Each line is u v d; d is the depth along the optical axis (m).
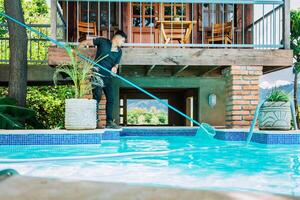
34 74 9.57
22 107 7.26
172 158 4.19
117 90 10.40
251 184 2.63
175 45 7.26
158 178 2.87
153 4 10.06
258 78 7.35
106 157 4.19
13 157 4.17
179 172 3.18
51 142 5.53
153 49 7.27
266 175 3.03
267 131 5.80
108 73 6.60
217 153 4.70
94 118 5.89
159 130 8.31
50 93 15.42
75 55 6.98
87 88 6.10
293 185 2.59
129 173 3.12
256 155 4.48
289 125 6.11
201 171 3.24
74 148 5.19
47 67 9.60
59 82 10.38
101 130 5.71
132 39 9.87
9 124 6.57
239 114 7.33
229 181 2.74
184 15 10.02
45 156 4.31
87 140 5.59
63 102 15.16
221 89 10.76
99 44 6.64
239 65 7.33
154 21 10.01
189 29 8.19
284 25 7.34
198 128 7.62
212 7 9.96
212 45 7.29
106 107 6.71
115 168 3.41
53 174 3.03
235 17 9.80
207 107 10.73
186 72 9.86
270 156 4.39
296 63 12.84
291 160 4.00
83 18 9.78
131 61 7.24
